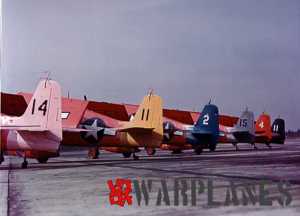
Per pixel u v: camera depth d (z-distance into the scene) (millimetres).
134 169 15656
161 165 18047
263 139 46125
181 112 38438
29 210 7027
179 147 35219
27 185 10531
